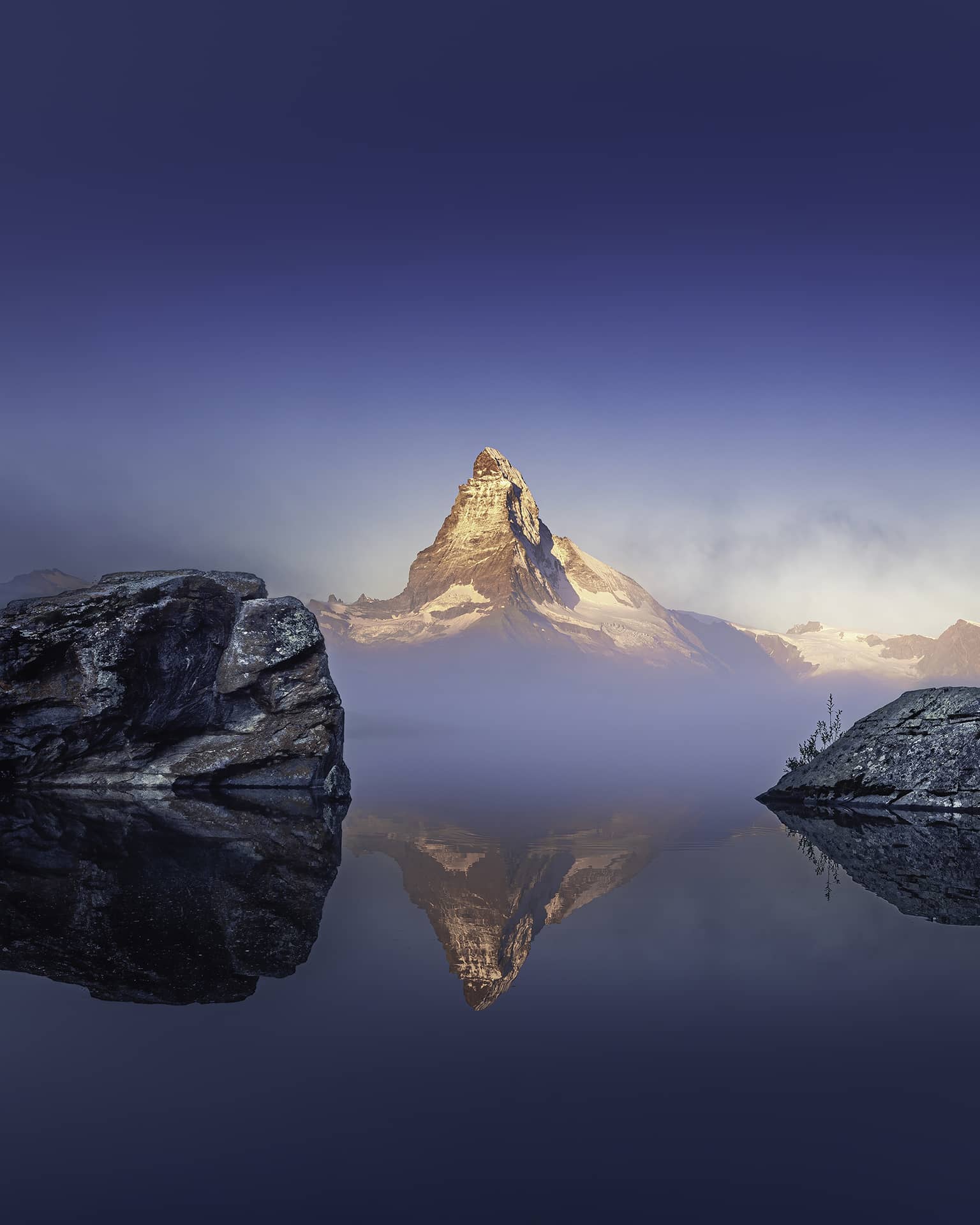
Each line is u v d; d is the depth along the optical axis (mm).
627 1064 11711
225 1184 8812
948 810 37875
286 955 16484
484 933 18141
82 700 42969
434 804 40375
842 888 22406
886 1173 9000
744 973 15547
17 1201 8469
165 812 36031
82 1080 11211
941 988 14727
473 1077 11281
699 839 30594
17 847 27531
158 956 16250
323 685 46000
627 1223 8078
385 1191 8680
